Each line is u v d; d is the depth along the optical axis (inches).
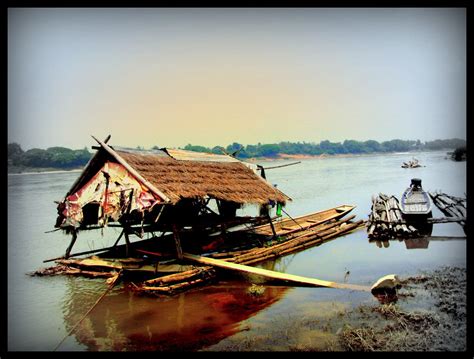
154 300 565.6
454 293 524.7
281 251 768.9
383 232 871.7
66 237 1086.4
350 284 586.2
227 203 844.6
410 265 669.9
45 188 2471.7
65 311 542.0
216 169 797.2
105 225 635.5
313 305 514.9
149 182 608.1
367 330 432.5
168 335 455.2
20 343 447.2
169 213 695.7
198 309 525.0
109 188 642.2
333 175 2942.9
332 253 788.6
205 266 631.8
